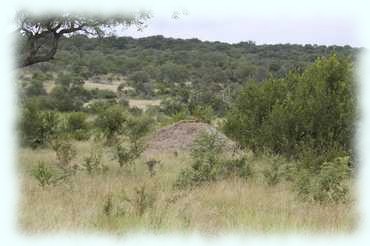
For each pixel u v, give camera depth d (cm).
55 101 5256
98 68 8156
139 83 7450
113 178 1230
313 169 1266
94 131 2639
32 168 1363
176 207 871
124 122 2294
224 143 1600
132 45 9506
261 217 817
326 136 1580
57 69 7850
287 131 1655
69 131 2667
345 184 1134
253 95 1972
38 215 792
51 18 1666
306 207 924
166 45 9581
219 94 5528
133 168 1439
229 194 1030
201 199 989
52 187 1080
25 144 2055
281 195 1042
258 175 1296
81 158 1620
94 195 995
